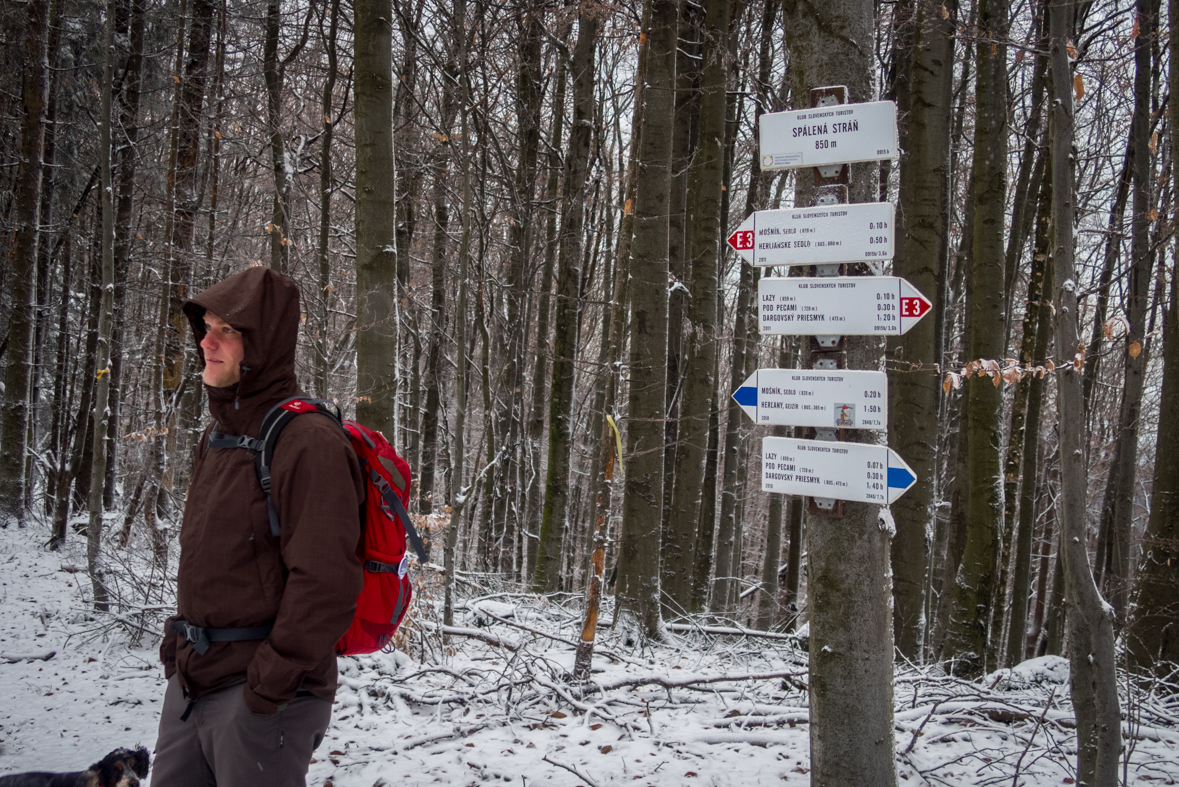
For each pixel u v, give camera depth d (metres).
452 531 6.52
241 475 2.04
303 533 1.92
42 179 12.89
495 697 4.79
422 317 16.78
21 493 11.48
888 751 2.51
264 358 2.10
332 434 2.05
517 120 14.54
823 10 2.61
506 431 14.27
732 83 11.43
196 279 10.83
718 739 4.07
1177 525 5.51
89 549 6.88
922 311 2.38
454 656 5.78
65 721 4.68
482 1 9.20
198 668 1.99
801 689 4.96
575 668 4.86
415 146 11.75
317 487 1.96
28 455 12.66
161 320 9.34
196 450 2.32
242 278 2.15
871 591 2.50
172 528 9.20
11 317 11.52
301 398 2.16
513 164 15.67
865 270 2.53
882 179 8.80
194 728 2.06
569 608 9.60
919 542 6.83
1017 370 3.20
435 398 13.94
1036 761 3.92
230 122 10.97
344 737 4.11
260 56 11.24
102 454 7.00
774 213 2.57
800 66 2.68
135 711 4.89
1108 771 2.70
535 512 17.36
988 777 3.77
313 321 10.11
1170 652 5.39
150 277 12.67
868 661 2.50
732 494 12.92
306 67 9.98
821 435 2.56
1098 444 14.28
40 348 13.31
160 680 5.52
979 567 6.79
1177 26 4.13
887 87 9.68
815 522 2.57
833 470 2.50
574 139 11.63
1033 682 5.53
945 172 7.04
